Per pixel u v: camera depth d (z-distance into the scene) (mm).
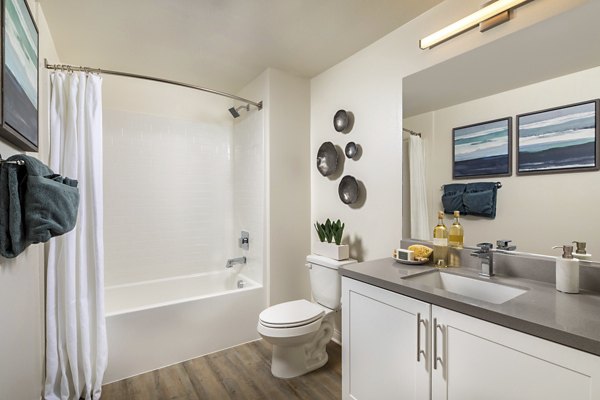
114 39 2135
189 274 3127
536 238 1407
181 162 3086
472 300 1141
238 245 3199
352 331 1633
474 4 1611
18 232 1025
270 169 2645
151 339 2156
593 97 1232
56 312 1804
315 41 2188
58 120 1871
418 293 1277
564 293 1228
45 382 1760
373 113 2211
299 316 2010
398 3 1770
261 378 2061
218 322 2428
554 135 1338
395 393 1394
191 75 2773
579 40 1267
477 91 1610
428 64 1836
